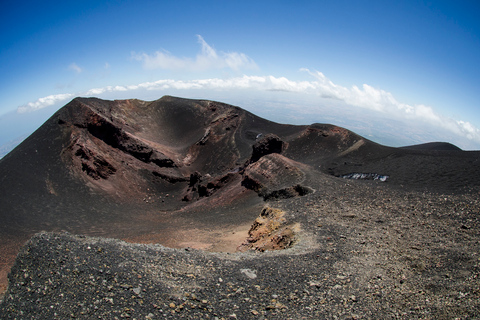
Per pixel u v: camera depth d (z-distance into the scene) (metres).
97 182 63.75
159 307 9.55
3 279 27.05
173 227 39.88
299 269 13.10
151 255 13.53
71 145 66.50
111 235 39.31
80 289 10.48
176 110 120.50
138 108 113.94
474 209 21.56
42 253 12.60
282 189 37.69
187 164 91.62
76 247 13.29
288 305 9.98
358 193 31.25
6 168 56.94
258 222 27.08
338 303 9.99
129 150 78.25
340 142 72.44
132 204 61.84
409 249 15.44
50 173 59.81
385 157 56.78
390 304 9.59
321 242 17.62
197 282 11.43
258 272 12.66
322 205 27.25
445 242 15.87
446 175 38.53
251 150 88.25
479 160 42.16
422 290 10.41
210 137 100.38
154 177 76.06
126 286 10.55
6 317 9.58
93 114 74.25
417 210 23.53
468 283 10.05
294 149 76.88
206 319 9.06
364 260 14.25
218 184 59.22
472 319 7.36
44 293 10.45
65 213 50.38
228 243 28.39
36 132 70.19
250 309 9.71
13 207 47.97
